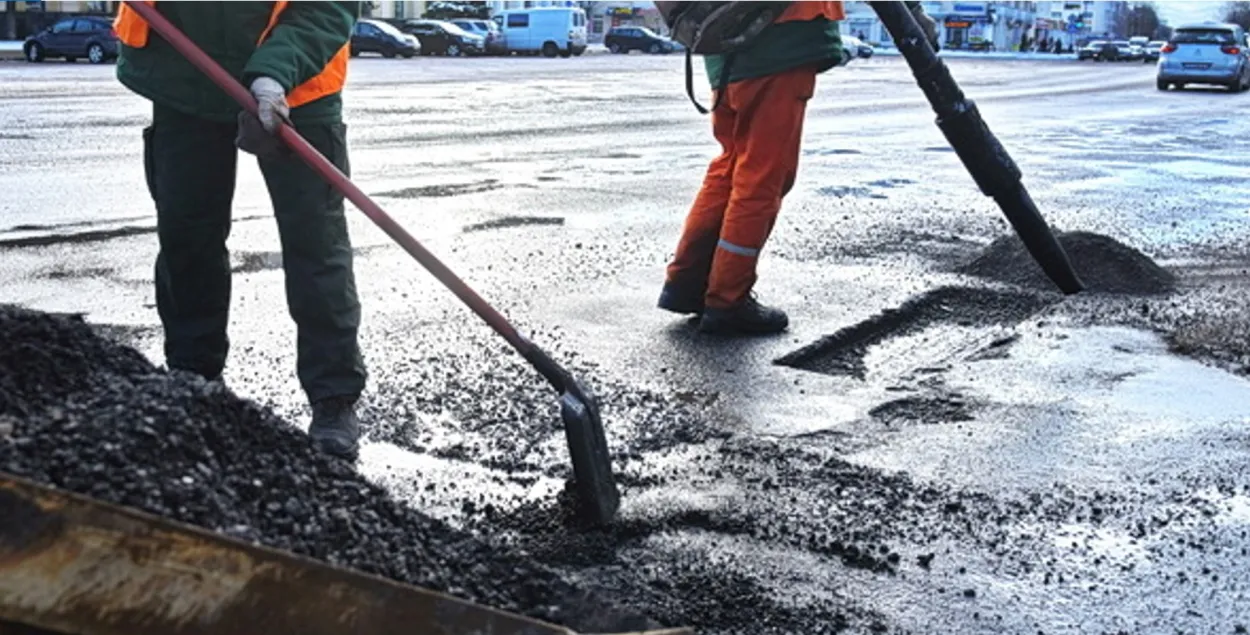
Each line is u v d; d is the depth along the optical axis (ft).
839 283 22.26
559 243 25.71
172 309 13.20
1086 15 452.76
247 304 19.61
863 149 47.19
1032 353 18.39
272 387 15.56
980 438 14.60
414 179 34.86
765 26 17.48
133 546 6.37
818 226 28.63
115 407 7.70
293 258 12.57
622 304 20.48
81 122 48.24
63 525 6.23
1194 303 21.62
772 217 18.48
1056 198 34.91
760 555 11.31
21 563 6.16
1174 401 16.19
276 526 7.75
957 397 16.20
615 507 11.87
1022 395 16.33
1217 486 13.34
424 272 22.39
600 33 265.75
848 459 13.78
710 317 18.69
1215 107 78.38
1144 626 10.32
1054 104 79.97
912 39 16.71
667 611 10.20
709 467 13.32
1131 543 11.85
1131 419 15.43
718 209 19.08
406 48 157.69
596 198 32.27
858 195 34.17
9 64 110.63
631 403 15.31
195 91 12.09
